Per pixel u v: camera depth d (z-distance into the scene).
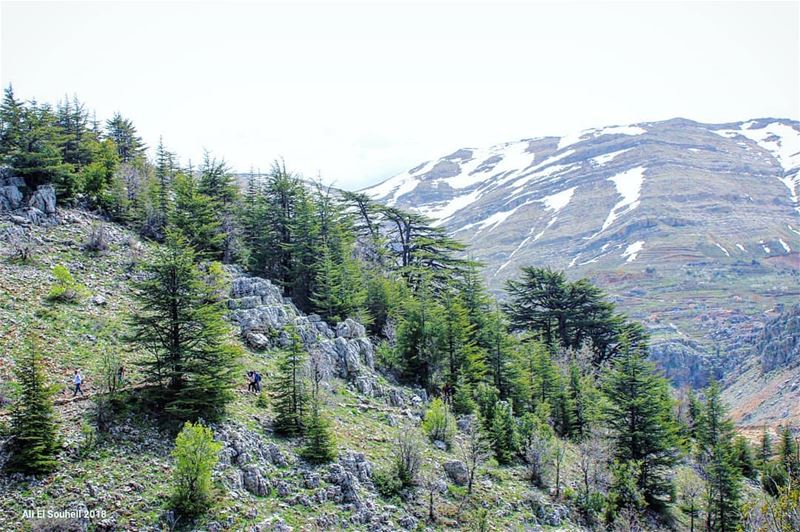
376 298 63.34
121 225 60.72
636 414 51.44
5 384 32.47
